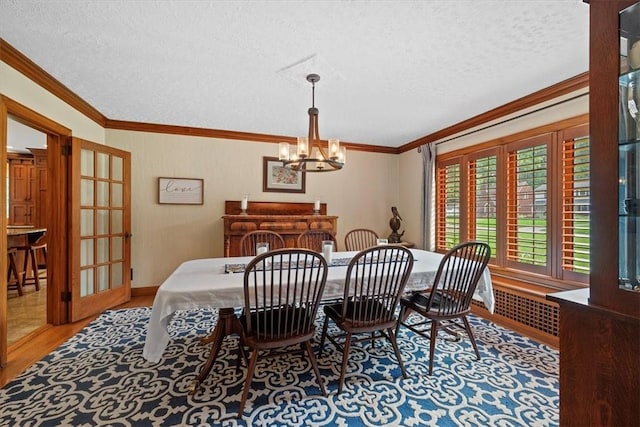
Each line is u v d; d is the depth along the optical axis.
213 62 2.19
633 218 1.01
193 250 3.96
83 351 2.31
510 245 3.06
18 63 2.14
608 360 1.04
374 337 2.17
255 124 3.75
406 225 4.75
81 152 3.01
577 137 2.46
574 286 2.48
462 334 2.64
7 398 1.74
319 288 1.80
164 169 3.85
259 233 3.16
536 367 2.11
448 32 1.80
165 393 1.79
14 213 5.39
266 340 1.68
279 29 1.79
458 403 1.71
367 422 1.55
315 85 2.57
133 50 2.03
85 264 3.12
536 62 2.17
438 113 3.29
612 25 1.02
